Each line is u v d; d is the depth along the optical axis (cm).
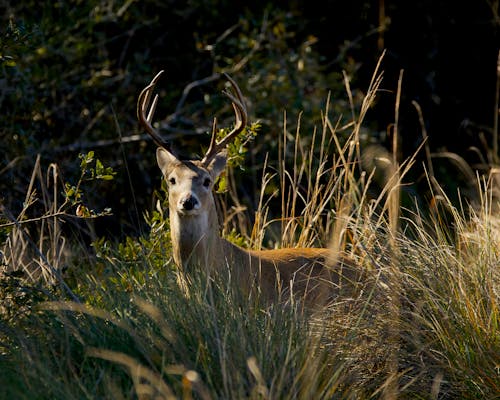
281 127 1664
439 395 888
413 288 945
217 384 784
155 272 1007
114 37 1692
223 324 859
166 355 812
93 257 1169
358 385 872
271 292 1073
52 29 1558
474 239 1018
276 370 804
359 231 1112
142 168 1608
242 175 1684
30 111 1505
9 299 954
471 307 909
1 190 1412
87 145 1568
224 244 1084
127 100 1683
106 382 775
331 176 1210
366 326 914
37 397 766
